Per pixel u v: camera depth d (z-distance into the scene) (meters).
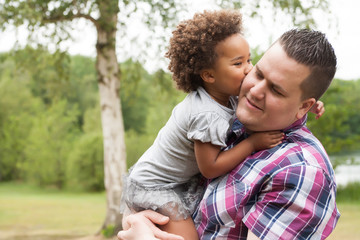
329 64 1.55
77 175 27.05
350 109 15.43
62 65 11.45
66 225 12.93
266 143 1.70
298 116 1.63
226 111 1.77
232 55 1.72
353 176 24.62
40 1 9.08
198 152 1.73
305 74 1.52
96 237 9.64
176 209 1.85
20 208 17.48
